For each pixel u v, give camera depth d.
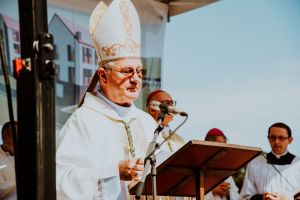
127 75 5.11
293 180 8.34
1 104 6.80
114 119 5.16
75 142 4.93
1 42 3.84
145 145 5.24
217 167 4.59
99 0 7.45
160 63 7.91
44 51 3.74
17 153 3.76
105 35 5.12
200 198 4.47
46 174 3.73
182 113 4.29
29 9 3.76
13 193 6.26
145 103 7.76
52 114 3.77
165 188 4.64
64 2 7.21
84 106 5.17
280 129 8.44
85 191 4.64
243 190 8.41
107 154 4.99
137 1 7.80
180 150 4.14
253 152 4.49
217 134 7.68
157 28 7.94
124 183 4.92
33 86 3.72
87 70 7.33
